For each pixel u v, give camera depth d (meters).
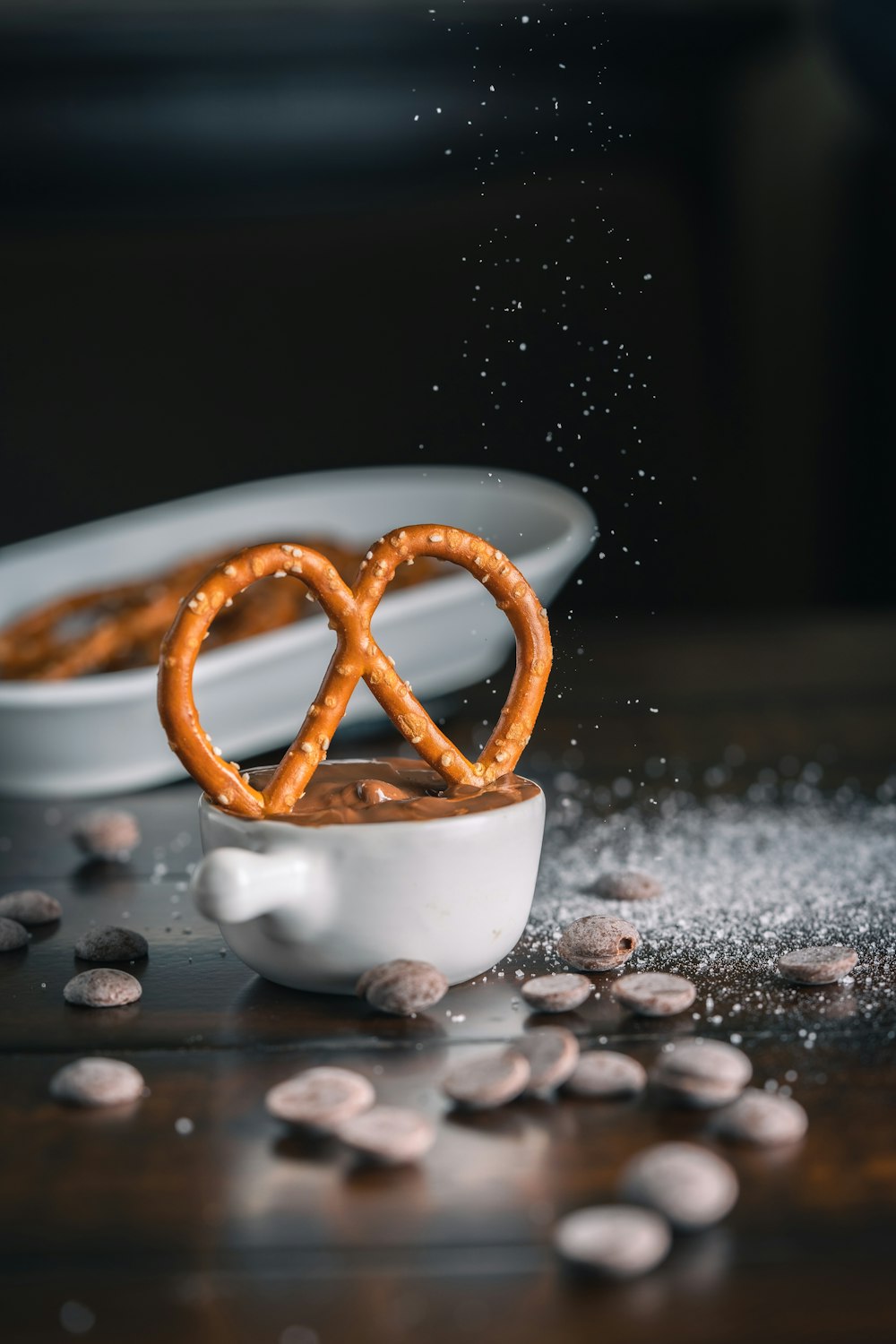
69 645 0.72
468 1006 0.49
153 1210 0.42
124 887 0.58
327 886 0.48
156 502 1.53
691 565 1.53
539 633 0.51
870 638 0.93
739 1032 0.48
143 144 1.32
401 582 0.77
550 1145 0.43
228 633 0.72
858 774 0.67
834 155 1.44
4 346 1.48
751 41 1.37
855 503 1.52
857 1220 0.41
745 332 1.49
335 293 1.50
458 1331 0.39
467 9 1.26
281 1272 0.40
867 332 1.48
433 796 0.50
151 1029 0.48
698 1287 0.40
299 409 1.52
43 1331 0.39
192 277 1.49
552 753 0.71
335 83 1.29
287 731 0.70
